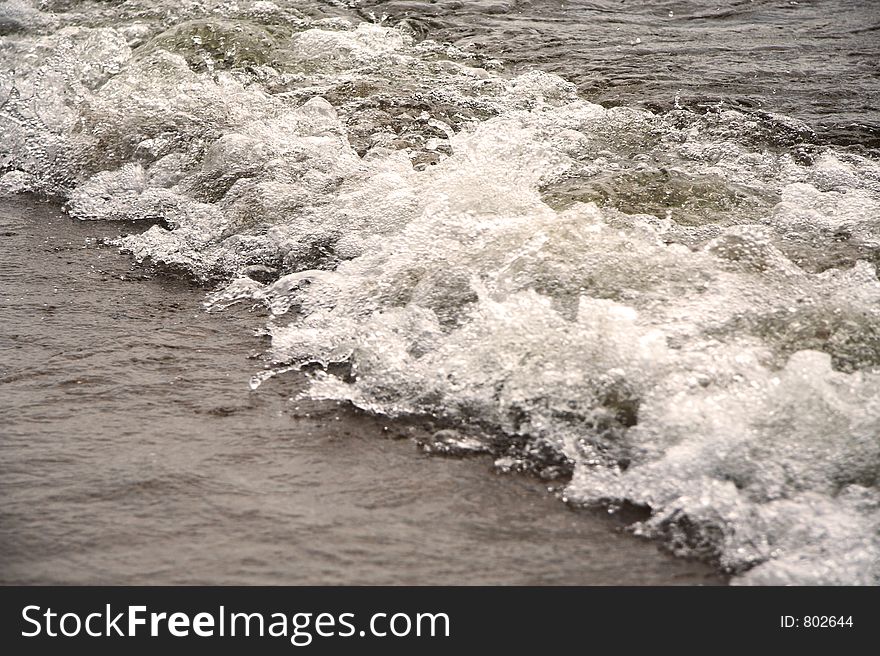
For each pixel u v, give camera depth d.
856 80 8.98
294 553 3.53
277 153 7.38
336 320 5.23
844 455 3.87
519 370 4.46
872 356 4.57
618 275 5.16
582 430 4.17
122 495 3.83
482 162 6.99
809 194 6.47
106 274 6.06
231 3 11.14
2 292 5.75
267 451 4.14
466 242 5.64
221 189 7.10
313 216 6.49
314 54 9.66
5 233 6.74
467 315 5.05
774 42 10.12
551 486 3.93
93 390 4.64
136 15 10.93
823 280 5.21
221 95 8.57
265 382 4.72
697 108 8.27
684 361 4.39
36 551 3.53
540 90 8.65
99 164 7.77
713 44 10.05
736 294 4.98
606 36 10.32
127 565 3.46
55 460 4.06
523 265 5.29
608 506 3.80
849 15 11.04
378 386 4.58
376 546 3.57
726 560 3.51
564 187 6.57
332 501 3.82
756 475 3.82
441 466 4.05
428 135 7.71
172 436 4.25
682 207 6.33
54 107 8.79
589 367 4.39
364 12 11.11
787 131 7.78
